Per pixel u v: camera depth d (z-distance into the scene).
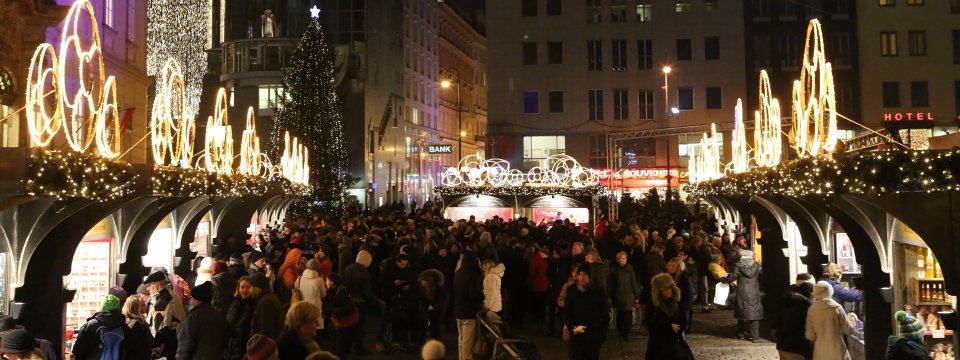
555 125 64.12
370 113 73.44
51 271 12.72
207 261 13.49
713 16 63.25
